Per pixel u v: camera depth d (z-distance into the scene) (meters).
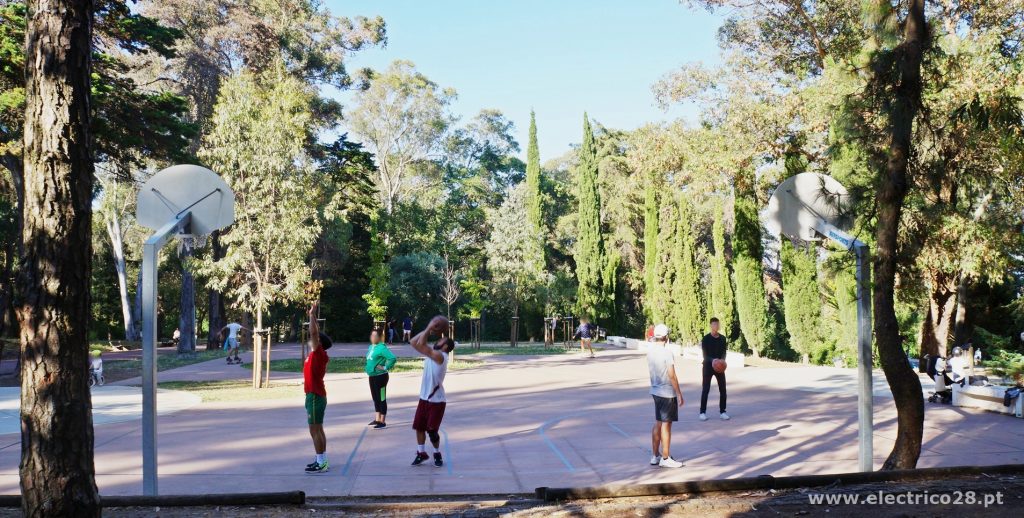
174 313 64.38
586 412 14.85
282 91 22.86
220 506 6.83
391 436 11.92
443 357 9.62
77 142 5.09
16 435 12.28
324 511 6.74
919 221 9.09
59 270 4.96
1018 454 10.16
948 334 26.30
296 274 21.39
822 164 26.86
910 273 8.69
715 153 28.33
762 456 10.13
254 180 21.20
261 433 12.28
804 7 28.73
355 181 51.94
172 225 8.06
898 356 8.05
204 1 38.66
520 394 18.34
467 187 71.75
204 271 21.53
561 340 52.28
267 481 8.67
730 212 47.06
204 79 39.38
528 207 53.53
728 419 13.66
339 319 53.97
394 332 54.19
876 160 8.57
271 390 19.80
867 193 8.64
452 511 6.71
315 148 47.59
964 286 26.67
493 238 45.19
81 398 5.04
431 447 10.90
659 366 9.49
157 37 25.52
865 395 8.19
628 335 56.53
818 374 23.55
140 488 8.33
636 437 11.74
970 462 9.62
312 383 9.27
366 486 8.39
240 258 20.98
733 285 42.62
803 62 30.00
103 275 58.41
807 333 28.34
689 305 37.00
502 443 11.23
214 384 21.97
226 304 53.22
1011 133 9.33
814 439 11.48
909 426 8.09
